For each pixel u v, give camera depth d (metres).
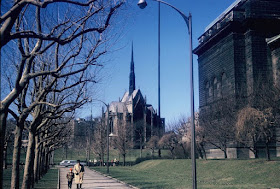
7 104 10.46
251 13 57.44
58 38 11.45
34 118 19.17
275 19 56.62
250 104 40.75
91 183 33.62
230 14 60.38
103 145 95.50
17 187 16.23
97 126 110.06
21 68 11.41
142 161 80.38
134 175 45.50
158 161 63.53
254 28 57.09
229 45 59.56
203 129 52.03
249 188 24.75
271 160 35.81
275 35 57.56
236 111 45.47
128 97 166.00
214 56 65.75
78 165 25.97
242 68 57.53
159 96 95.25
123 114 148.88
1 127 10.10
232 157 53.78
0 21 9.09
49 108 26.02
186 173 43.28
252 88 49.72
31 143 19.56
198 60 74.31
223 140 49.00
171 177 39.62
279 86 37.81
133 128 139.50
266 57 56.66
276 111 34.16
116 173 51.59
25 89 17.75
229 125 43.78
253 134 35.91
